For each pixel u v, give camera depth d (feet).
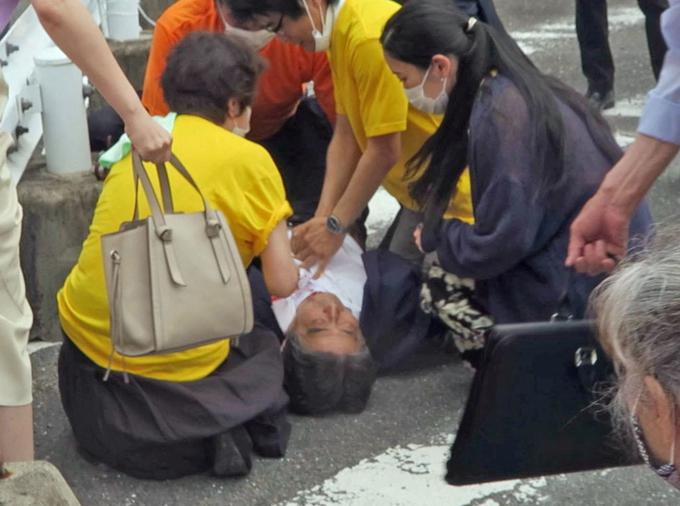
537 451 15.39
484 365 15.03
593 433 15.33
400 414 28.43
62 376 26.13
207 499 25.11
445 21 25.31
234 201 25.21
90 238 25.36
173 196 24.62
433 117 29.50
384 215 40.78
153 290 22.45
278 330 29.35
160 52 32.12
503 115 24.73
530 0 73.97
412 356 30.91
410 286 29.86
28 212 30.73
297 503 25.05
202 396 25.18
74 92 31.65
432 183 26.43
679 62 21.56
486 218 25.26
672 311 11.58
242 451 25.52
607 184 22.34
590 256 22.77
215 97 25.55
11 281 21.74
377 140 29.01
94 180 31.86
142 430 24.97
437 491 25.41
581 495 25.26
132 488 25.39
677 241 12.17
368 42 28.22
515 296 26.48
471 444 15.35
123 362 25.14
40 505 16.74
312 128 34.94
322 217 30.37
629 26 67.97
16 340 21.77
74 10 21.75
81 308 25.48
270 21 27.50
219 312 22.88
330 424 27.86
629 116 51.31
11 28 32.86
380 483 25.71
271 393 25.96
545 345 14.88
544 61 60.54
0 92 21.88
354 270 30.30
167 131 23.24
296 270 26.27
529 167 24.75
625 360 11.80
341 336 27.94
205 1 32.17
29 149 31.81
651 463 12.27
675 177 44.29
